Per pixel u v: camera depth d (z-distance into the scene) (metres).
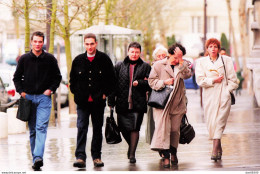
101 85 24.23
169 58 24.30
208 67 25.83
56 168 24.58
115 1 70.31
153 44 110.50
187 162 25.41
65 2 49.09
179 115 24.39
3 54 129.62
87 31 53.00
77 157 24.38
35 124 24.94
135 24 91.19
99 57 24.17
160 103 23.84
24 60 24.45
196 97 82.44
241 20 94.06
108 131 25.42
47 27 46.88
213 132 25.81
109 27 53.41
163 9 127.75
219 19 174.25
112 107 25.52
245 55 97.19
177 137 24.59
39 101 24.50
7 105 48.00
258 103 53.38
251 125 40.28
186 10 170.62
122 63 25.52
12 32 131.25
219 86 25.75
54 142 33.84
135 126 25.27
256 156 26.73
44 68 24.45
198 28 171.75
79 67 24.16
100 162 24.61
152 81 24.16
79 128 24.36
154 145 23.89
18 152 30.12
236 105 60.56
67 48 55.72
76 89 24.23
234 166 24.03
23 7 43.19
